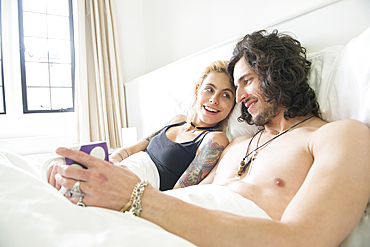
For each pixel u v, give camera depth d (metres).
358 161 0.47
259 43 0.82
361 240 0.53
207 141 1.02
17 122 2.77
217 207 0.56
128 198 0.51
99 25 2.88
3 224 0.43
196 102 1.19
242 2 1.74
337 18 0.80
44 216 0.42
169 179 1.06
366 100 0.60
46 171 0.56
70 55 3.07
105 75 2.92
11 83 2.77
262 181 0.65
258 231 0.41
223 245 0.41
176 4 2.50
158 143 1.18
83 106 2.75
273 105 0.78
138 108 2.58
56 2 2.98
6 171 0.50
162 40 2.84
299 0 1.36
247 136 1.00
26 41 2.85
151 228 0.43
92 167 0.53
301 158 0.61
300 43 0.86
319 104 0.77
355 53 0.65
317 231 0.40
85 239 0.38
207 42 2.12
